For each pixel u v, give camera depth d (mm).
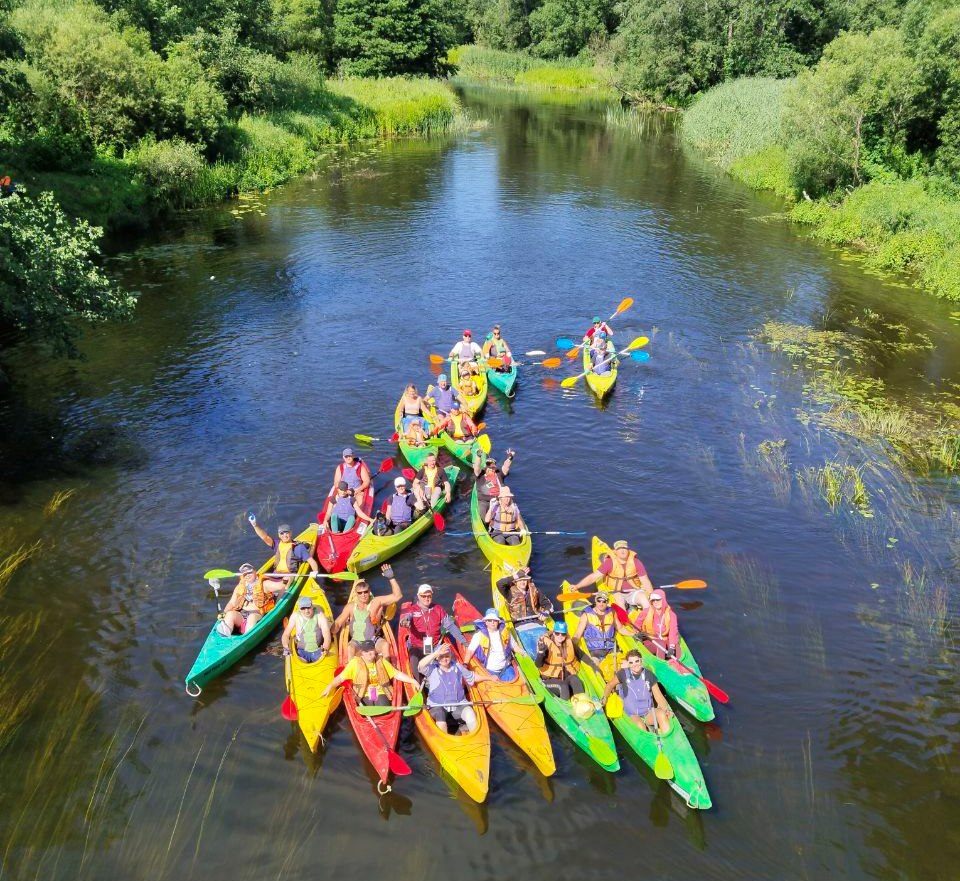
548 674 11000
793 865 8828
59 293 17359
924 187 33062
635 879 8656
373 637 11352
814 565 13883
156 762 9953
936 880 8703
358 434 17906
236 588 12047
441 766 9938
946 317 25125
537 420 18984
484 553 14125
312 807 9430
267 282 27594
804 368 21625
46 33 34156
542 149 53156
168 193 35594
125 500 15266
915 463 16984
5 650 11586
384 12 68500
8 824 9102
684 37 68500
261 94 48188
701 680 10898
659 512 15391
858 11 61844
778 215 37156
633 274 29281
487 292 27375
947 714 10898
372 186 41938
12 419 18125
